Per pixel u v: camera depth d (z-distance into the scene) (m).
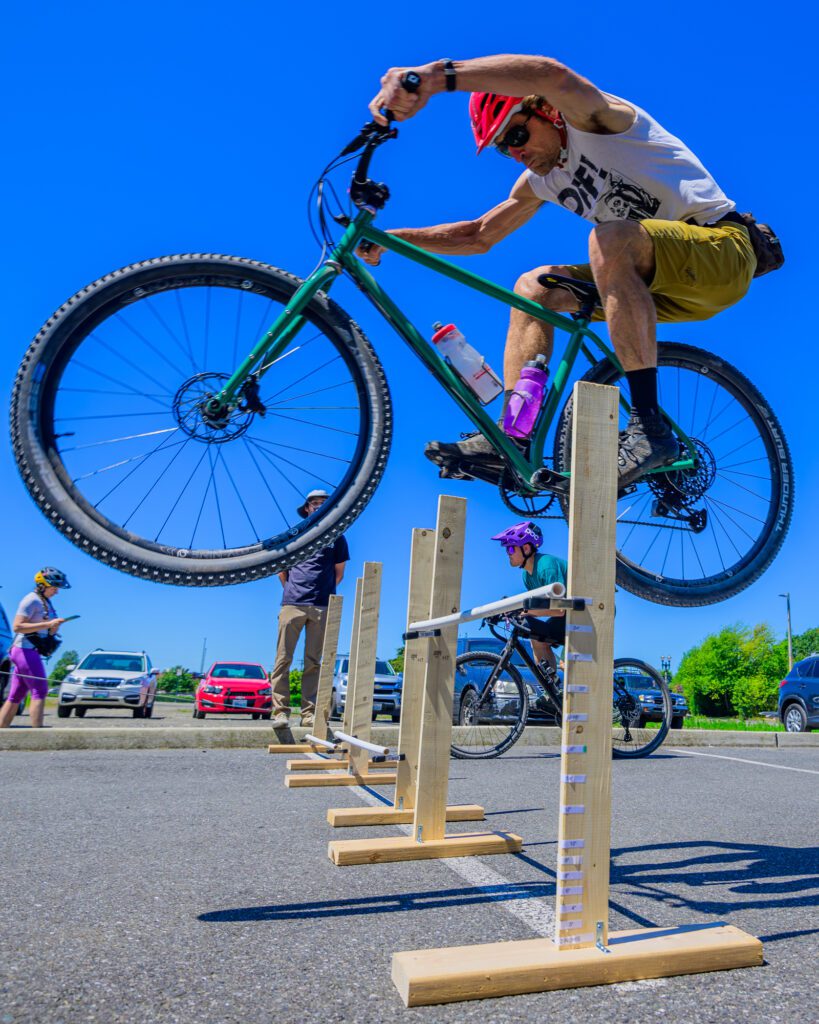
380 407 2.71
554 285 2.95
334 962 1.70
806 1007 1.52
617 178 2.65
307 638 6.00
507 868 2.55
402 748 3.32
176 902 2.08
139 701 15.26
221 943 1.79
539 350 2.98
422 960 1.58
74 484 2.46
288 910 2.05
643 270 2.55
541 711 5.93
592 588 1.81
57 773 4.27
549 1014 1.47
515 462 2.81
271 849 2.71
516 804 3.73
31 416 2.41
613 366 3.13
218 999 1.48
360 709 4.20
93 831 2.88
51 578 6.49
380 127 2.58
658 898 2.22
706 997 1.56
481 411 2.80
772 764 5.56
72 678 15.24
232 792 3.84
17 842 2.68
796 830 3.19
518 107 2.64
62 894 2.11
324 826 3.12
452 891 2.26
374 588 4.31
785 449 3.38
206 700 16.94
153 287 2.59
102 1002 1.45
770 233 2.86
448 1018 1.44
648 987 1.61
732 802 3.87
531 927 1.95
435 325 2.81
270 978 1.60
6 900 2.04
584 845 1.73
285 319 2.64
